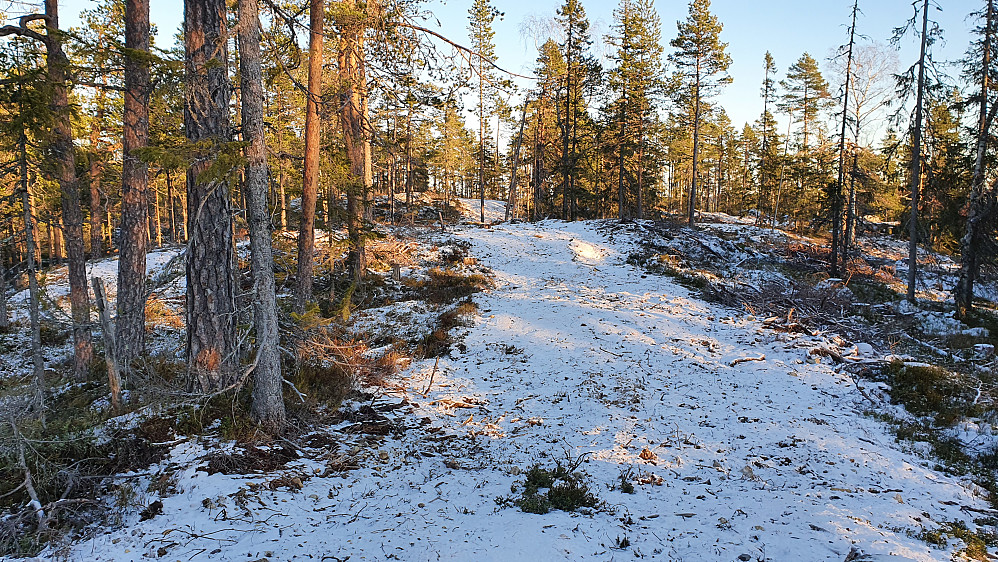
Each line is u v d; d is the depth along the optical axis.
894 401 10.62
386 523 5.47
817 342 14.02
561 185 46.12
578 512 5.80
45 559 4.71
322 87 13.49
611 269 23.33
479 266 22.92
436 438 8.37
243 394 8.29
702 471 7.14
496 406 9.98
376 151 12.78
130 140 11.24
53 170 10.60
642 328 15.33
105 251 32.59
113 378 8.05
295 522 5.41
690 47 34.97
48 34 9.56
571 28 33.75
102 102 19.38
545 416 9.42
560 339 14.12
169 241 37.69
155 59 7.42
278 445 7.18
